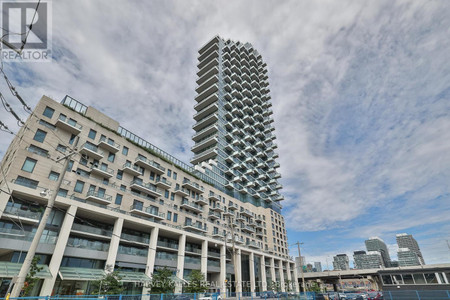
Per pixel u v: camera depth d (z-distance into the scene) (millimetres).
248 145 104312
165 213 49250
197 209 56969
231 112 106125
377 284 90062
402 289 25625
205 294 33875
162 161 53562
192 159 91438
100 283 28484
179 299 26500
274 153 118750
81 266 32281
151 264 39438
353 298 36312
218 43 125125
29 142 32750
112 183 41062
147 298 26781
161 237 47875
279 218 97938
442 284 23859
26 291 22672
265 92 133875
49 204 12375
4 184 28109
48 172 33188
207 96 108625
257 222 85125
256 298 36750
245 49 139375
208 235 58406
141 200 44812
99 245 34719
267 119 124688
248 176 96125
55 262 28406
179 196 54906
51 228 31172
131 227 42031
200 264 50188
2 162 37375
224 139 94438
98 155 39281
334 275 91688
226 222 67750
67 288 29906
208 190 65000
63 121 36000
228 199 73938
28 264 11023
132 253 38406
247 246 70938
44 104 36062
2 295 24000
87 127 40500
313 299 33688
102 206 38281
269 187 101125
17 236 27562
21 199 29750
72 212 32094
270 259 76000
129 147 46781
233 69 121688
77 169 36844
